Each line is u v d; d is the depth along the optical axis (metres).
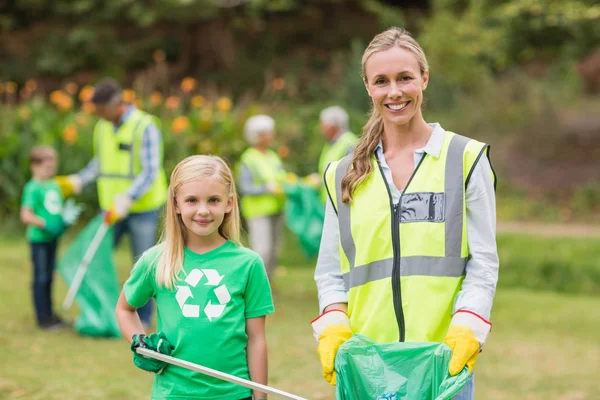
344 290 3.24
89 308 7.14
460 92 20.97
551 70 23.58
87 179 7.59
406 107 3.10
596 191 17.22
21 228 13.55
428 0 26.70
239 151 12.93
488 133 20.12
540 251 12.93
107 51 24.09
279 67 24.53
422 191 3.07
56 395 5.29
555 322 9.27
